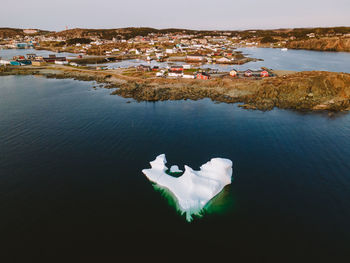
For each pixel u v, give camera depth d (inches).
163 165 1754.4
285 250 1082.1
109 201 1419.8
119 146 2123.5
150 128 2519.7
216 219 1273.4
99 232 1188.5
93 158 1920.5
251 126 2539.4
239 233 1181.1
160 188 1539.1
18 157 1921.8
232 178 1644.9
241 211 1333.7
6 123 2655.0
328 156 1921.8
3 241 1129.4
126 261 1031.6
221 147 2087.8
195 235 1169.4
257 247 1098.7
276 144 2135.8
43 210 1339.8
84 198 1446.9
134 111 3073.3
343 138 2234.3
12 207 1359.5
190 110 3083.2
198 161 1865.2
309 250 1081.4
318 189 1521.9
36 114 2957.7
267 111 2997.0
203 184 1483.8
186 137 2294.5
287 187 1545.3
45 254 1063.0
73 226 1226.6
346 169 1740.9
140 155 1963.6
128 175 1686.8
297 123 2600.9
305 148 2054.6
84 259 1040.2
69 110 3127.5
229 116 2842.0
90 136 2331.4
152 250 1085.1
